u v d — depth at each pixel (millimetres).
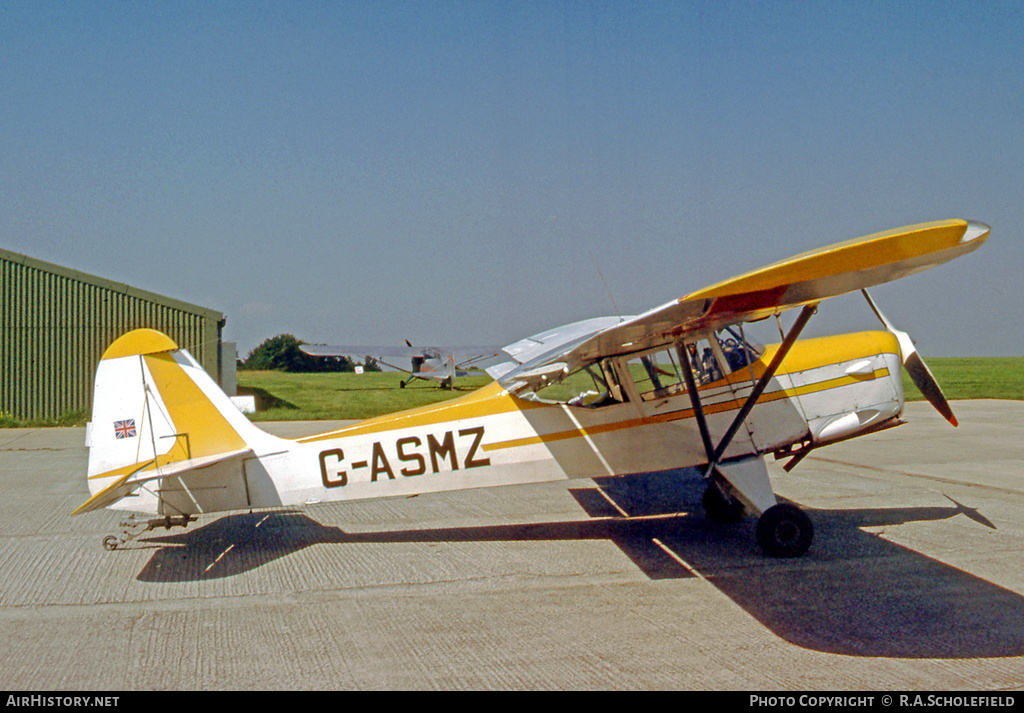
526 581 5449
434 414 6570
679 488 9016
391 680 3744
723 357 6602
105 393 6242
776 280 4480
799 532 5945
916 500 8062
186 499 6352
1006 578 5348
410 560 6020
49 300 18578
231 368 19797
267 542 6605
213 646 4223
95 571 5711
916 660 3951
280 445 6430
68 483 9688
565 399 6590
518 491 8922
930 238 4156
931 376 6930
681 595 5086
